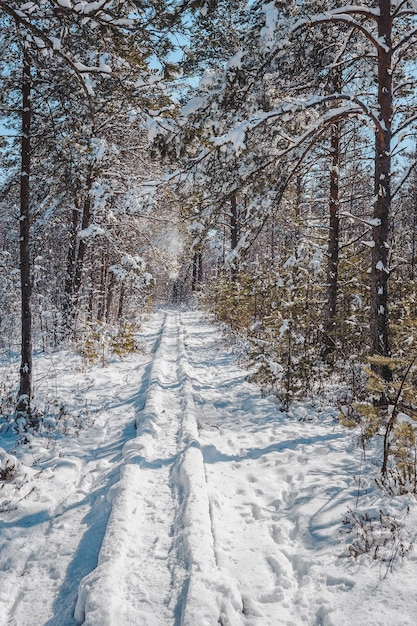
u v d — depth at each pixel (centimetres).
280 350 830
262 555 365
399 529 361
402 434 447
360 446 579
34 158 867
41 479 500
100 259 1847
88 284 1694
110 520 389
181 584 312
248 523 421
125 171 1361
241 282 1633
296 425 700
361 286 1079
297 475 514
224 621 281
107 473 518
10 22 530
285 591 320
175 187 734
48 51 498
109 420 741
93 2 390
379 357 496
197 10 516
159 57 459
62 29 419
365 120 735
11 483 484
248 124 633
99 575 314
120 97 542
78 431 677
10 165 913
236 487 495
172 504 433
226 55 767
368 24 846
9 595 317
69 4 385
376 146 723
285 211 1040
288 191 855
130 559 345
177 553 350
